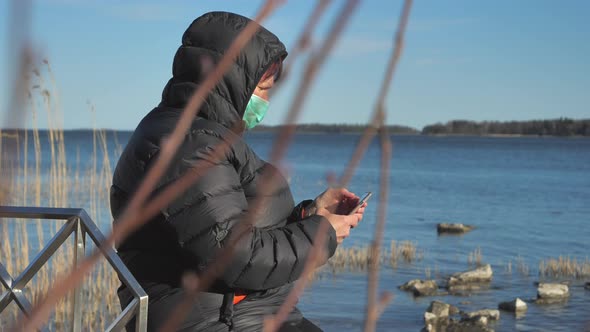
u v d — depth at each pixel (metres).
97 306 6.99
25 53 0.40
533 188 41.50
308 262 0.76
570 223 24.17
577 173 59.09
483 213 27.20
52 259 6.53
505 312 10.81
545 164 76.81
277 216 2.45
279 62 2.44
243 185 2.36
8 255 6.26
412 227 22.28
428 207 29.08
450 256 16.34
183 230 2.20
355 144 0.55
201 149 2.20
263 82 2.44
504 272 14.25
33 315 0.53
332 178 0.55
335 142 155.38
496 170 63.00
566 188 41.69
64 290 0.53
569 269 14.08
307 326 2.59
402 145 164.25
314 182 35.53
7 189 0.45
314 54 0.44
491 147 151.50
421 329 9.84
